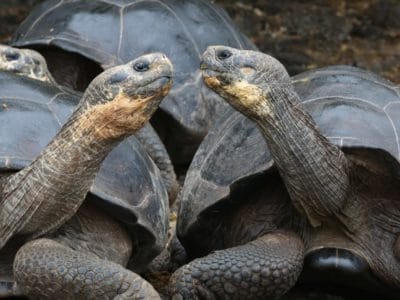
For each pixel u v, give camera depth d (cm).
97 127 1791
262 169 1984
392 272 1995
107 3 2992
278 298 1919
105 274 1736
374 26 3862
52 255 1781
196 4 3109
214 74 1853
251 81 1853
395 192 2002
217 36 3055
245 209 2053
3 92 2025
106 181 1970
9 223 1867
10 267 1895
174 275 1898
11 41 3028
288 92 1884
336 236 2005
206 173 2142
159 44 2919
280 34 3847
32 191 1838
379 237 2009
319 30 3844
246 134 2123
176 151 2938
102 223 1966
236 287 1877
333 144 1947
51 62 2911
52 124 1988
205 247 2162
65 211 1861
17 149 1922
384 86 2156
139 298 1722
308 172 1919
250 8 3869
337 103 2050
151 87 1764
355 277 1989
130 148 2088
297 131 1895
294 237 1991
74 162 1811
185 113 2856
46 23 2953
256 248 1911
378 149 1950
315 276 2012
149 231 2003
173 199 2698
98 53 2859
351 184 1984
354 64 3809
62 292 1759
